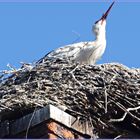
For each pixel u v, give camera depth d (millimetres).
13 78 14312
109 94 13391
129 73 14617
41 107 12805
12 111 12922
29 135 12586
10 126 12891
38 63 14727
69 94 13188
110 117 13461
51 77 13820
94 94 13273
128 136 13680
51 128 12398
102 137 13500
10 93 13461
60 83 13430
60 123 12586
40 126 12508
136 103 13523
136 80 14117
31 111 12945
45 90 13250
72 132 12781
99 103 13250
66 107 12938
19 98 12883
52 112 12484
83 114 13164
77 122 12953
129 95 13625
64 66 14281
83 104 13188
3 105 12859
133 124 13578
